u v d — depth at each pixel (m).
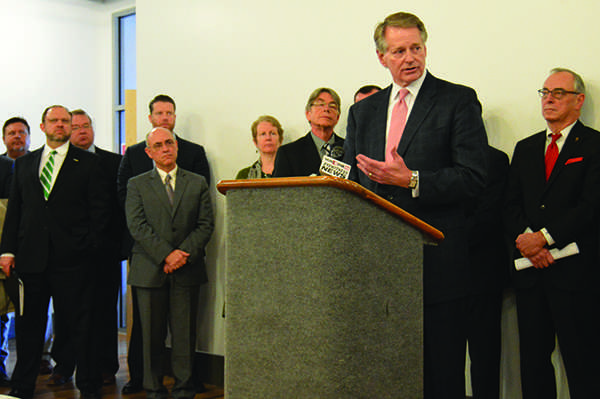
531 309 2.69
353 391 1.35
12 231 3.75
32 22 6.04
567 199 2.61
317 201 1.36
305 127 3.72
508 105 3.00
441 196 1.77
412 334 1.52
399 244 1.50
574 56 2.82
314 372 1.35
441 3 3.21
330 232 1.34
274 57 3.88
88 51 6.43
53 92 6.19
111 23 6.40
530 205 2.71
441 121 1.89
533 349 2.68
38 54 6.08
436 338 1.81
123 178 3.97
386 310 1.45
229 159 4.08
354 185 1.34
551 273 2.60
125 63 6.39
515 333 2.98
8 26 5.88
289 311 1.38
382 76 3.40
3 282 3.75
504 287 2.91
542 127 2.90
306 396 1.35
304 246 1.37
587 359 2.55
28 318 3.69
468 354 3.02
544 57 2.90
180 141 4.01
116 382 4.14
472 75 3.11
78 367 3.66
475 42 3.10
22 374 3.68
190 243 3.56
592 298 2.56
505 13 3.01
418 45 1.92
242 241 1.45
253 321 1.43
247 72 4.00
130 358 3.89
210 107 4.19
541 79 2.91
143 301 3.53
